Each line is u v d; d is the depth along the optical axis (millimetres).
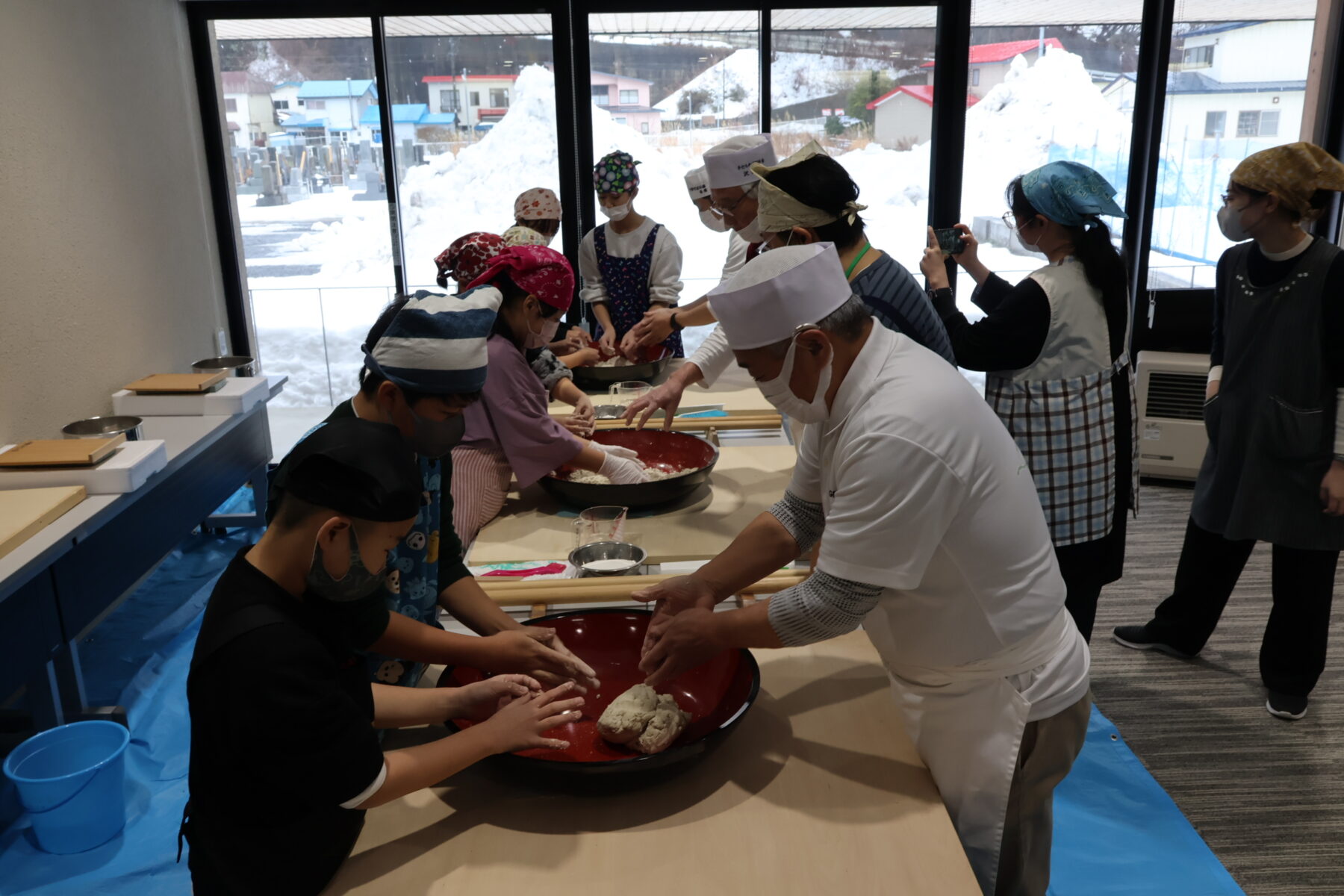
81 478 2705
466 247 2236
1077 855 2273
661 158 5336
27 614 2371
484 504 2113
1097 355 2301
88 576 2654
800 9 5039
